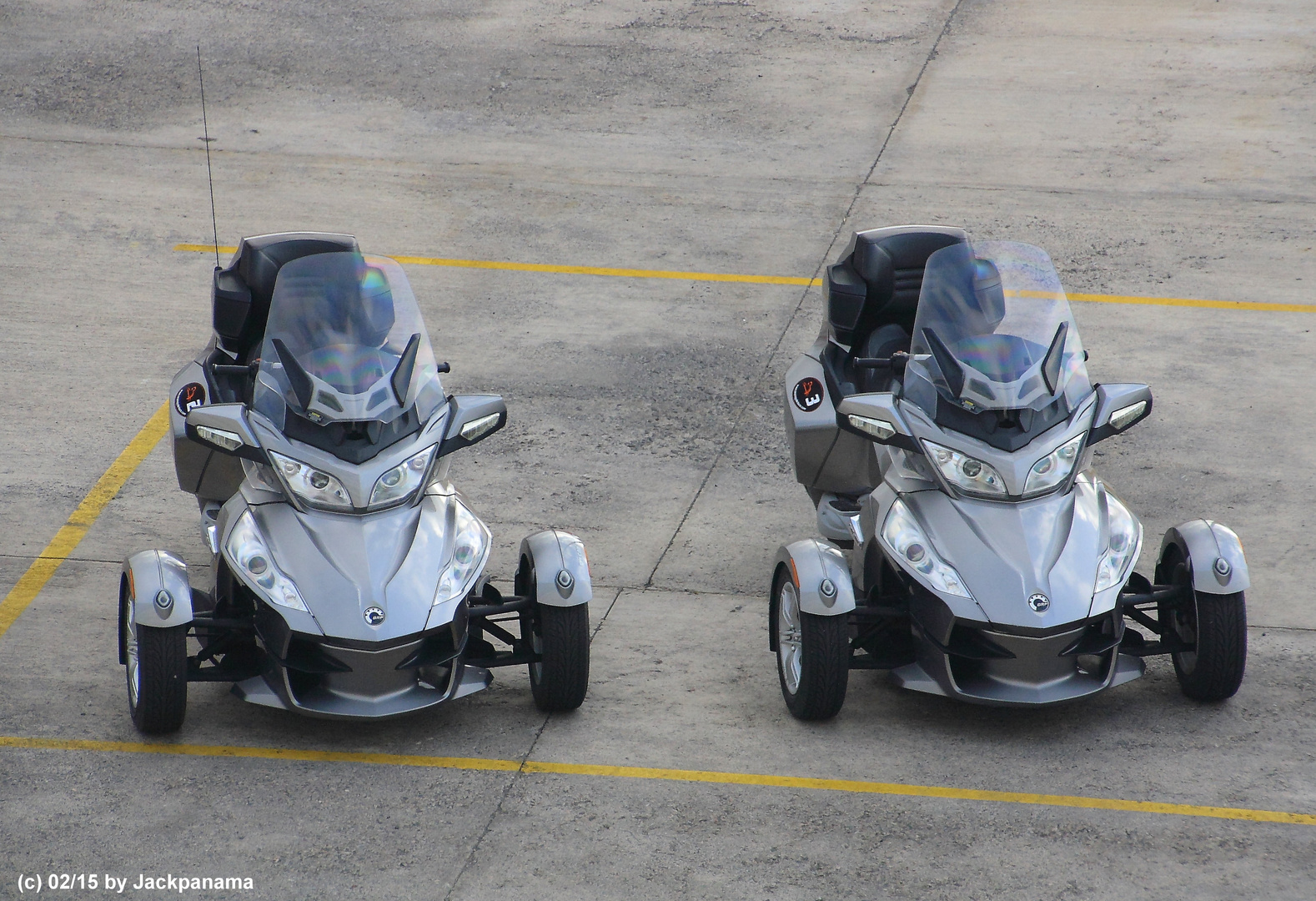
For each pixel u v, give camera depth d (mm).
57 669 23922
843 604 21422
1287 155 50781
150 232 45312
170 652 20812
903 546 22000
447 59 61594
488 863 18859
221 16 66688
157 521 29766
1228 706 22703
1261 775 20734
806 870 18672
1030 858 18859
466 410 22344
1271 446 32469
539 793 20516
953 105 56156
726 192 48812
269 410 21828
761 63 61156
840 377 27453
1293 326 38750
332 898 18125
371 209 47344
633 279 42562
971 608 20906
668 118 55500
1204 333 38469
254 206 47312
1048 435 21750
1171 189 48281
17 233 44875
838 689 21641
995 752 21500
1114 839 19250
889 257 27516
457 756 21500
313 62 61281
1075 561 21219
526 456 32688
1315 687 23188
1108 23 65375
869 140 52969
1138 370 36531
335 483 21203
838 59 61438
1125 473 31422
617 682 23797
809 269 43125
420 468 21641
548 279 42625
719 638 25406
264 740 21891
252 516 21781
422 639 20719
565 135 53875
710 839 19359
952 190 48375
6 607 26078
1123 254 43375
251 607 21953
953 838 19344
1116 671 21766
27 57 60812
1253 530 28875
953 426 22016
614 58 61719
